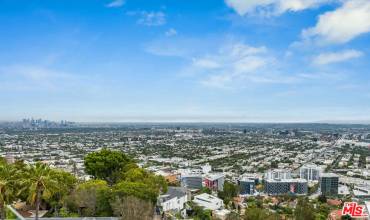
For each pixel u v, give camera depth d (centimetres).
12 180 9944
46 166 10325
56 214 13075
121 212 12138
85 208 13275
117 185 13875
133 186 13625
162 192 17738
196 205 19125
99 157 16962
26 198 11894
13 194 9975
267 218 15825
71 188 14175
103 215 12988
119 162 17275
